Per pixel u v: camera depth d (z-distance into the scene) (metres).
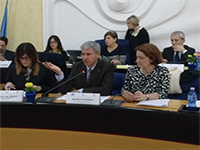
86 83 2.37
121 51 4.07
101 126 1.73
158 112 1.62
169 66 2.91
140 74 2.24
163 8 4.70
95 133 1.74
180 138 1.58
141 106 1.79
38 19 5.16
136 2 4.84
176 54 3.65
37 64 2.51
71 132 1.78
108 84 2.30
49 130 1.80
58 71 2.41
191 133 1.56
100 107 1.72
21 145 1.83
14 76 2.53
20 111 1.81
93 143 1.75
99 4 4.98
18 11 5.18
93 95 1.78
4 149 1.85
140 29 4.53
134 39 4.48
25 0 5.15
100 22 5.04
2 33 5.01
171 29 4.68
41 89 2.44
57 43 4.39
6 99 1.85
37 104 1.80
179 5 4.57
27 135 1.82
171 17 4.66
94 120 1.74
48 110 1.79
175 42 3.58
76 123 1.76
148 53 2.15
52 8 5.12
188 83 2.48
